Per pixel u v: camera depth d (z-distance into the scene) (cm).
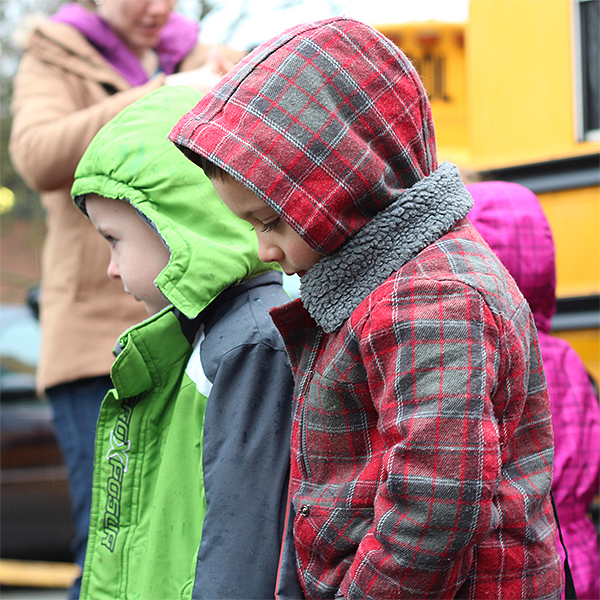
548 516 137
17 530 383
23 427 387
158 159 171
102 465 174
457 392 114
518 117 330
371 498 127
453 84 420
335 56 132
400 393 117
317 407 134
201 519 155
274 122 129
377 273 128
